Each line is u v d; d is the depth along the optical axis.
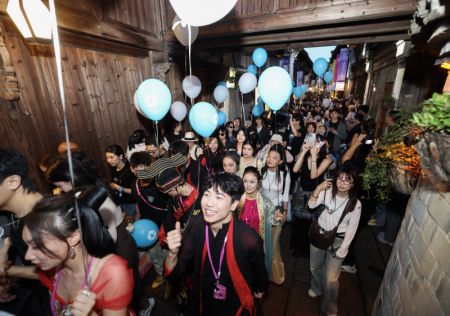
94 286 1.02
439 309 0.95
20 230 1.33
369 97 9.80
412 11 3.37
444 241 1.02
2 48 2.36
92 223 1.02
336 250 2.13
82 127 3.46
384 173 1.82
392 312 1.46
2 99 2.46
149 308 2.40
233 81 8.80
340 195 2.09
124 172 3.08
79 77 3.38
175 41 5.06
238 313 1.55
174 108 4.60
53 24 0.74
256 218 2.22
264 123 6.12
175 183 1.95
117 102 4.11
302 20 4.00
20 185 1.36
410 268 1.31
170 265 1.56
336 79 15.92
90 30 3.37
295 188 3.41
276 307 2.57
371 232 3.64
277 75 2.93
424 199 1.32
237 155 2.67
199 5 1.52
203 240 1.52
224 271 1.49
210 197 1.38
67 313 1.12
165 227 2.23
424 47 2.94
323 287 2.29
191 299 1.66
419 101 4.93
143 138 3.94
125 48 4.22
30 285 1.54
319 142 3.18
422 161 1.06
